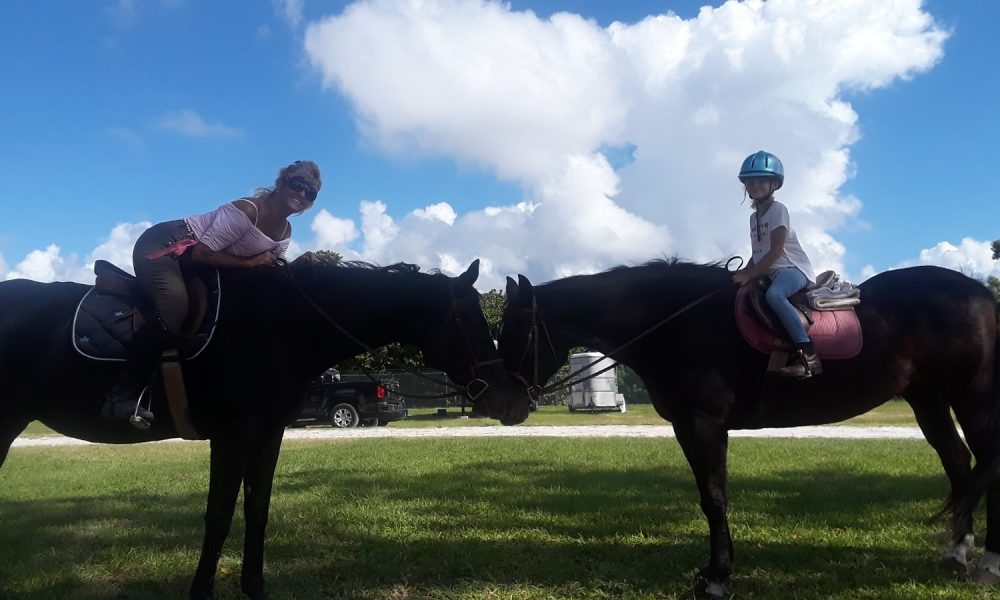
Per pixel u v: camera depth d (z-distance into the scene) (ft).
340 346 14.49
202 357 13.39
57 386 13.60
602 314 15.88
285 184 14.17
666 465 33.47
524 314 15.85
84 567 17.25
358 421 72.18
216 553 13.38
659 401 15.60
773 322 14.80
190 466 38.63
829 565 16.33
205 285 13.70
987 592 14.17
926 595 14.17
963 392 15.47
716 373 14.83
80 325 13.48
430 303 14.53
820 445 41.83
